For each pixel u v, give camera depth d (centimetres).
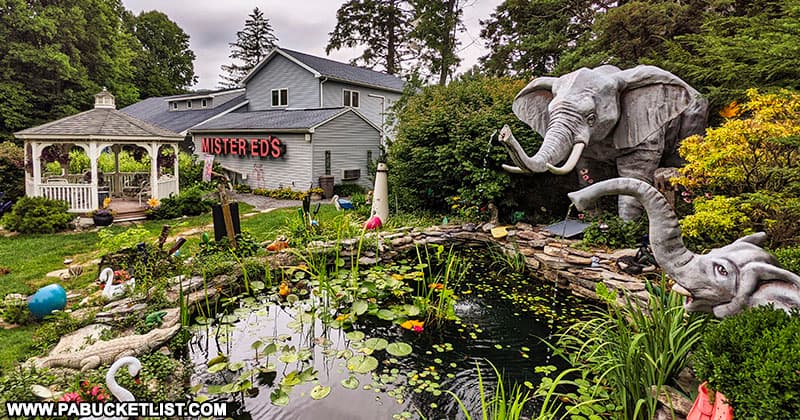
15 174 1266
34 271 624
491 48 1619
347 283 582
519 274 666
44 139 1005
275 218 1067
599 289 357
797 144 343
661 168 611
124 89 2997
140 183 1288
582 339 443
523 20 1479
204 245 638
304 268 608
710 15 806
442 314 508
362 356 412
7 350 378
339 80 1947
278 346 434
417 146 938
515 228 776
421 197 988
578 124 563
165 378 353
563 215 848
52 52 2125
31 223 873
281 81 2019
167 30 4006
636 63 931
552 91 627
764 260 258
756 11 724
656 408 279
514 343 447
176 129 1923
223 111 2080
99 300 480
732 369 206
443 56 1995
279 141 1590
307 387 364
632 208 652
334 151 1644
